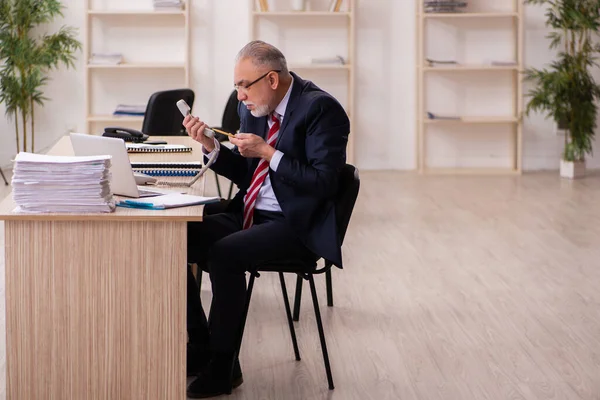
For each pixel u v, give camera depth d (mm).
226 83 9875
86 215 3215
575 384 3947
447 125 10070
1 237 6547
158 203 3381
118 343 3324
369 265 5953
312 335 4566
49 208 3240
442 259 6117
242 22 9797
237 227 4082
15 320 3293
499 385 3936
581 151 9422
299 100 3834
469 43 9891
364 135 10031
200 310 4074
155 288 3299
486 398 3799
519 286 5461
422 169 9797
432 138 10109
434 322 4781
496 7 9820
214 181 9086
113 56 9453
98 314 3305
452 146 10117
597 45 9328
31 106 9273
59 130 9805
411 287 5438
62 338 3311
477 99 9984
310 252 3844
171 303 3307
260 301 5141
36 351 3314
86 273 3277
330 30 9852
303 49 9859
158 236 3270
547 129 10039
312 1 9727
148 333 3324
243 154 3760
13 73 9008
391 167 10102
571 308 5023
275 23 9797
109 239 3264
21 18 8938
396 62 9906
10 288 3273
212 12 9758
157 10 9422
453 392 3861
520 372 4090
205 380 3775
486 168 10055
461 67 9578
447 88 9961
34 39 9289
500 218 7473
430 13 9555
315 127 3770
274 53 3783
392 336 4562
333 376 4035
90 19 9656
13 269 3266
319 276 5660
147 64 9469
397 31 9852
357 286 5457
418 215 7602
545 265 5949
